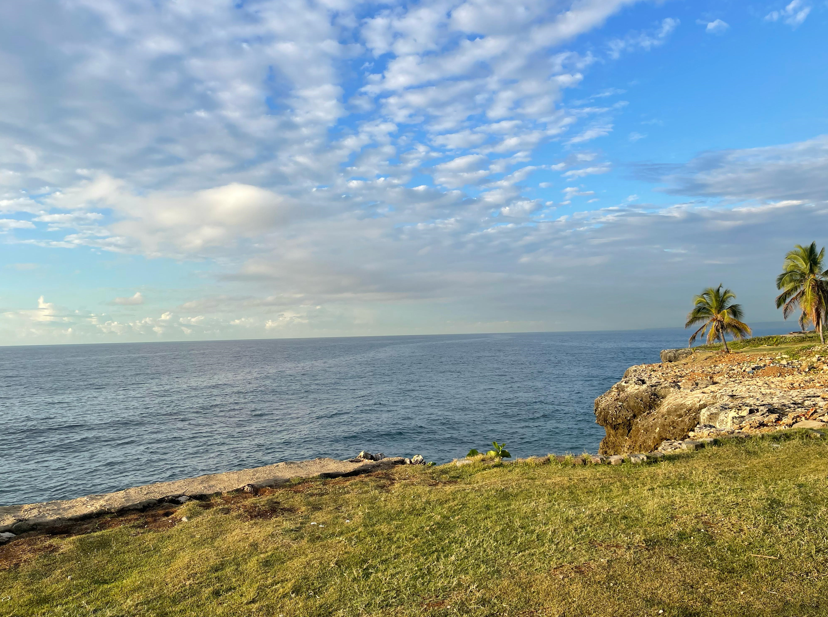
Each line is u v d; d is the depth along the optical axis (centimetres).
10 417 5791
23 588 874
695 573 691
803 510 870
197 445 4297
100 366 15112
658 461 1414
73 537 1121
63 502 1351
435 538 948
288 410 6016
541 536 901
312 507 1252
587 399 6412
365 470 1686
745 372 3791
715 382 3447
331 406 6247
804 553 715
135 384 9419
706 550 762
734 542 776
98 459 3900
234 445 4281
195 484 1515
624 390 3691
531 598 673
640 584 674
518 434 4481
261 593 780
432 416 5384
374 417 5403
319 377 10119
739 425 1978
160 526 1190
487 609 657
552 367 11288
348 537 1003
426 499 1223
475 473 1562
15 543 1103
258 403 6638
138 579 883
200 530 1119
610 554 780
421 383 8562
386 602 712
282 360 16962
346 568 849
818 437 1430
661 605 619
